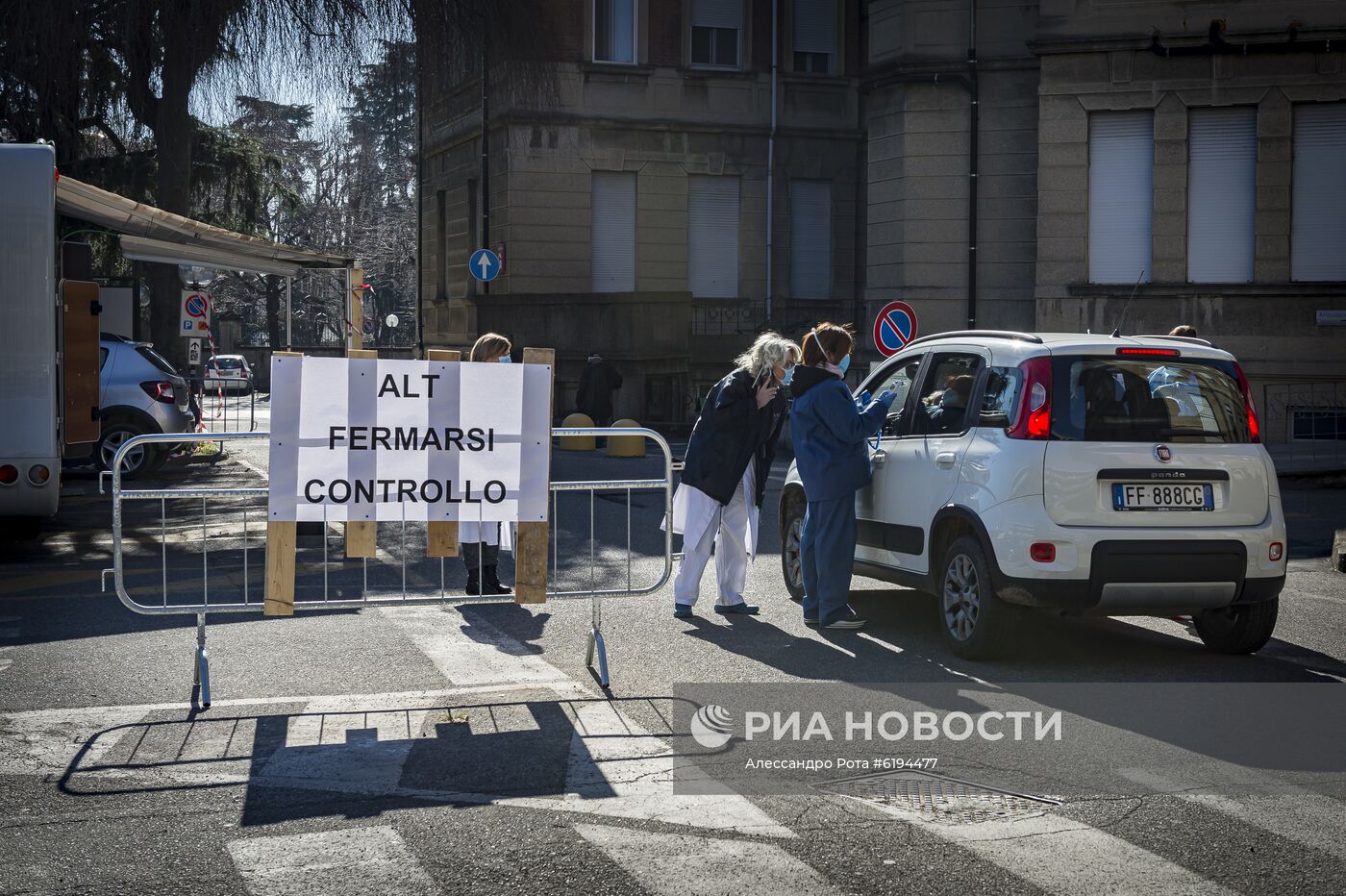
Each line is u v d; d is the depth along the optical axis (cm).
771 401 905
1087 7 2325
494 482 727
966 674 737
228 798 525
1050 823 494
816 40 3253
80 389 1273
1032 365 758
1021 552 737
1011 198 2550
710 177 3203
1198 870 448
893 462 860
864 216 3294
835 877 442
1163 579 739
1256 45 2261
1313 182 2270
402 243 7056
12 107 2377
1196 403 767
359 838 479
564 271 3120
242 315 7375
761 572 1112
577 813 505
